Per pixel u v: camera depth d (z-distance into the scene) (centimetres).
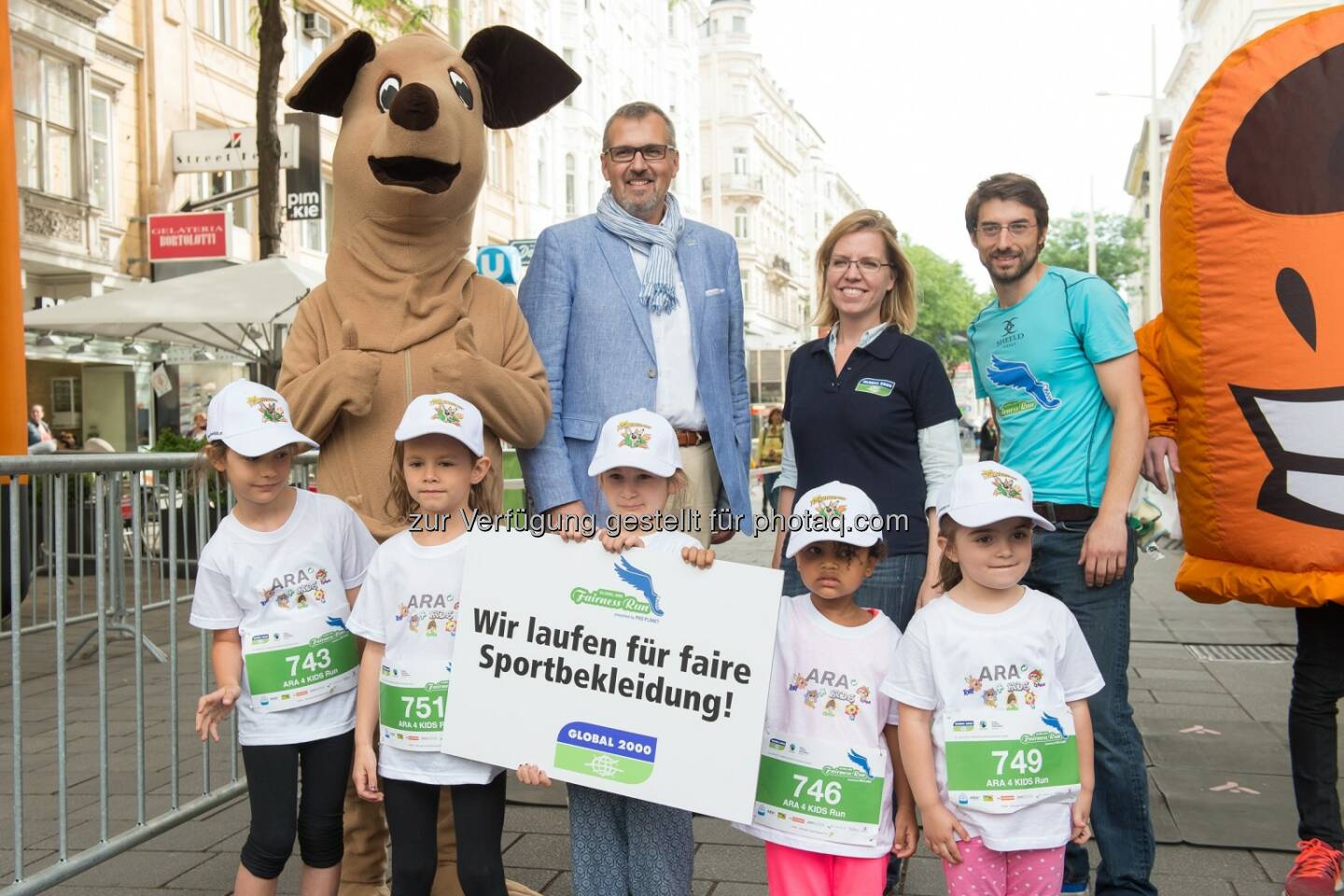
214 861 438
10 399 692
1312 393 369
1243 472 382
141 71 2014
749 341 3012
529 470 413
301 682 336
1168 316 404
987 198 394
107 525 507
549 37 3881
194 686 615
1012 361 396
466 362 372
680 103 5791
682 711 319
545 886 409
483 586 327
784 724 325
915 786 311
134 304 1059
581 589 324
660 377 424
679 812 333
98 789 514
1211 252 383
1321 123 370
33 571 417
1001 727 307
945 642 311
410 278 389
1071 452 388
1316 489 371
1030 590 326
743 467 450
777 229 8331
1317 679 394
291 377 384
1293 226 371
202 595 338
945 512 318
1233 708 653
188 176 2102
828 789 319
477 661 326
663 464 334
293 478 524
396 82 401
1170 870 416
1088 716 320
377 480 378
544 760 322
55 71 1833
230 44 2252
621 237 430
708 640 318
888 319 406
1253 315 376
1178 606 1032
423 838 330
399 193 380
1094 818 379
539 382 402
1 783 523
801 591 413
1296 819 462
